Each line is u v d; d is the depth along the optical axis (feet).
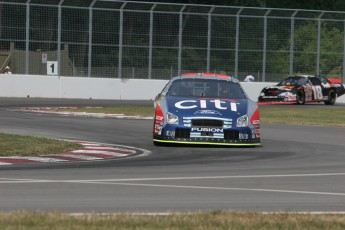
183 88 177.47
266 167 134.82
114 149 164.86
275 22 425.69
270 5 566.36
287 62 427.74
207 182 113.50
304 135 205.77
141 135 199.62
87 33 400.88
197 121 166.09
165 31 412.16
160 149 166.09
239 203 94.38
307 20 430.61
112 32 404.98
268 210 88.99
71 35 398.62
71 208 88.69
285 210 88.33
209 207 90.94
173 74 414.00
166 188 106.42
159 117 169.48
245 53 422.41
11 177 116.47
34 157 149.18
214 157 151.23
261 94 385.70
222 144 166.30
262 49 424.05
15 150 152.66
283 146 175.42
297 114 298.56
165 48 412.57
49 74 395.75
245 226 74.54
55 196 97.60
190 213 82.74
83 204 91.76
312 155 157.17
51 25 395.34
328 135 207.00
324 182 115.44
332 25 433.89
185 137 166.30
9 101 350.23
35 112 277.64
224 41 419.33
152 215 80.43
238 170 129.70
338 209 90.43
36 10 393.29
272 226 74.79
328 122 256.52
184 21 414.62
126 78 407.03
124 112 288.51
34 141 165.37
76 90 398.83
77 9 398.83
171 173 124.47
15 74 390.01
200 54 416.67
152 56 410.93
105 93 403.34
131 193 101.24
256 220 77.97
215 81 179.83
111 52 404.98
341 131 221.25
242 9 420.77
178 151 162.20
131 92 407.44
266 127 231.09
